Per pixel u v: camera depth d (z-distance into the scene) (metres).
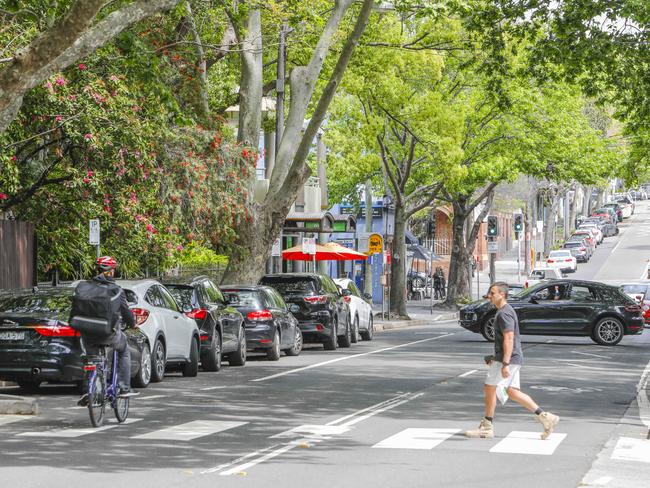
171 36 41.28
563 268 130.38
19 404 23.12
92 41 23.05
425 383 30.72
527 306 51.78
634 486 15.21
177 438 19.58
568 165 81.62
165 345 30.69
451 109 67.00
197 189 38.84
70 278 45.78
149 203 36.38
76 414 23.31
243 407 24.61
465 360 39.81
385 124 68.56
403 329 68.38
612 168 83.19
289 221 60.31
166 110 37.09
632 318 51.19
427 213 116.12
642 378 33.94
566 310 51.44
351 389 28.98
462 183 85.19
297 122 47.12
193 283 34.91
